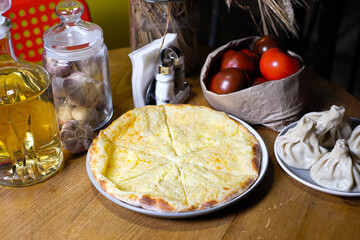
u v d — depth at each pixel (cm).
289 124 77
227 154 67
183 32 89
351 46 198
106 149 67
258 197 63
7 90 61
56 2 107
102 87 76
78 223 59
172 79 80
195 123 74
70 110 74
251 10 94
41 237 57
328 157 62
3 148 63
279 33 98
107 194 60
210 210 57
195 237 57
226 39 155
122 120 72
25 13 104
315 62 147
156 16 85
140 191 60
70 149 70
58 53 70
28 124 62
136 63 79
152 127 73
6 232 58
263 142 69
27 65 66
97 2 119
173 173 64
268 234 57
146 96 83
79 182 67
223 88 77
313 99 85
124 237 57
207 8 186
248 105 75
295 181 66
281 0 76
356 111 81
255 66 84
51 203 63
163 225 59
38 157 66
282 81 73
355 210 60
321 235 57
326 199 62
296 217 59
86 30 73
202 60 100
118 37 129
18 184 66
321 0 131
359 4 218
